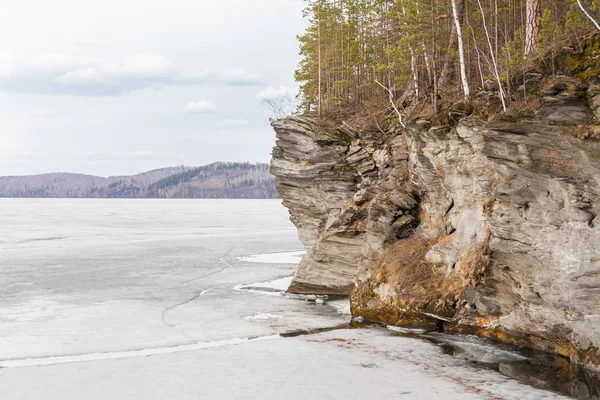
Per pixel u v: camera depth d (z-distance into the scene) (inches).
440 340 956.0
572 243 748.6
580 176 719.1
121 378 764.6
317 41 1924.2
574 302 766.5
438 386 722.8
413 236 1184.2
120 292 1489.9
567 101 709.9
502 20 1338.6
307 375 770.2
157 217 6466.5
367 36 1764.3
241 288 1555.1
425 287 1047.0
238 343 958.4
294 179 1574.8
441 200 1124.5
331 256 1407.5
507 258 854.5
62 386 735.1
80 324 1107.9
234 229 4264.3
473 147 964.0
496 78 876.0
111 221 5482.3
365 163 1398.9
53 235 3572.8
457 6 1279.5
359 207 1363.2
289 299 1378.0
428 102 1199.6
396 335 997.8
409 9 1325.0
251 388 719.7
